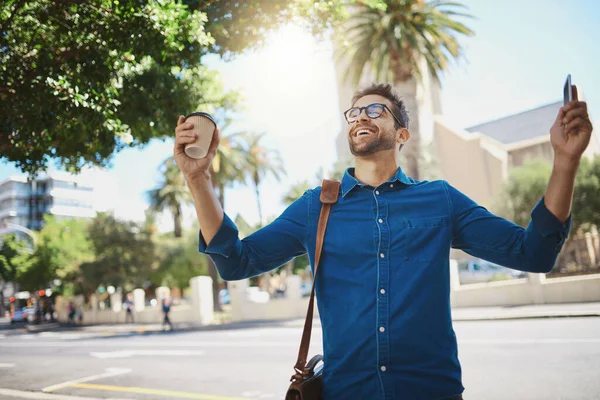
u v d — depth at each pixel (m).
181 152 1.60
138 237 37.34
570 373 6.58
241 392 7.18
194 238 47.78
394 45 19.41
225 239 1.68
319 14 7.26
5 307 79.81
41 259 40.00
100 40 5.91
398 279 1.70
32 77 5.82
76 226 41.56
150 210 38.34
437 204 1.80
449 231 1.77
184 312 27.25
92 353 13.91
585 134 1.44
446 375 1.66
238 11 7.18
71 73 6.02
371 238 1.75
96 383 8.77
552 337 9.54
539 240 1.55
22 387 8.80
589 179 30.62
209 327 22.06
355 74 20.91
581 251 33.41
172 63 6.95
